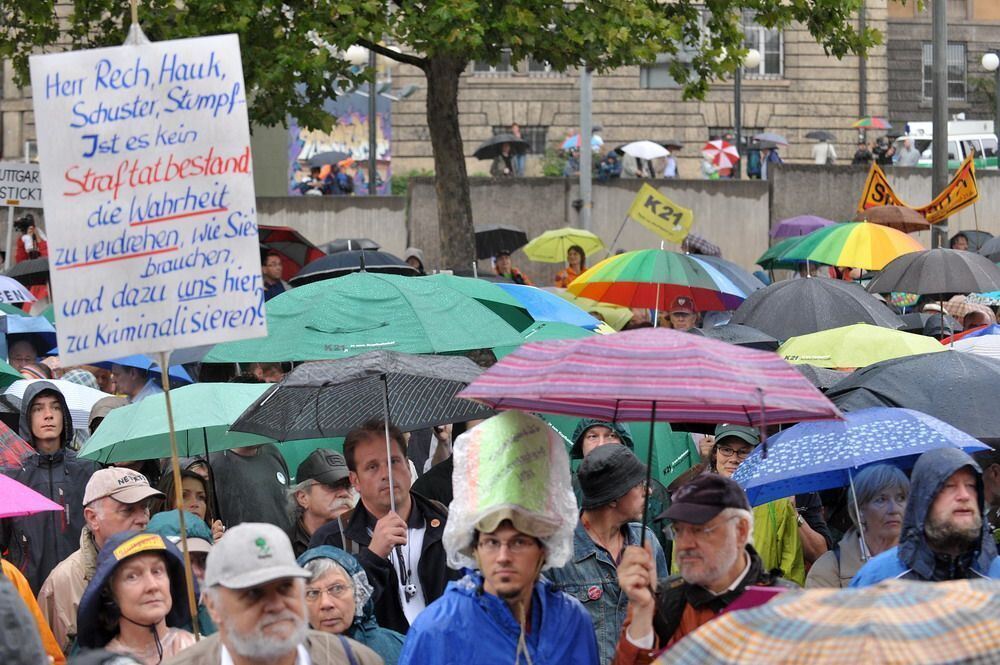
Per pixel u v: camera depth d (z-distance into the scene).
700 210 38.00
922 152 56.31
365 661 7.41
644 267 17.30
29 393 12.82
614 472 8.97
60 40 36.94
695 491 7.22
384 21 24.17
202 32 24.47
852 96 66.94
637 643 7.09
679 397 6.58
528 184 37.31
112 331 8.45
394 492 9.61
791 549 11.64
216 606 6.65
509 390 6.81
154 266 8.49
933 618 4.31
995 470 10.76
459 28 23.56
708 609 7.23
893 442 9.70
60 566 10.46
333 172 45.03
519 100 65.44
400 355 10.24
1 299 20.50
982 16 76.50
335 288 12.84
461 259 27.02
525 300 16.69
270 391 10.22
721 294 18.45
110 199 8.49
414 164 63.50
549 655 7.23
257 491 12.73
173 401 12.12
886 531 9.77
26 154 62.94
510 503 6.95
